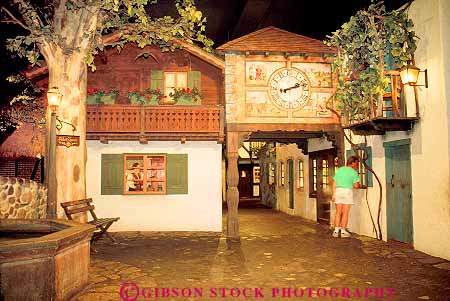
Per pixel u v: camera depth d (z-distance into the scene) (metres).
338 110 12.41
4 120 14.34
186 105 13.38
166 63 14.04
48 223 7.41
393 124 9.50
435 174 8.74
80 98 10.48
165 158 13.80
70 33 10.23
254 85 12.48
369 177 11.48
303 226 14.41
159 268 8.03
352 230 12.56
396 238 10.39
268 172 23.94
